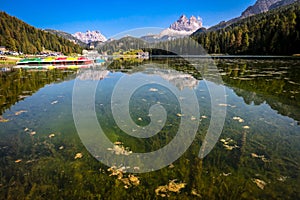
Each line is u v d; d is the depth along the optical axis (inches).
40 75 595.8
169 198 104.9
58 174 126.0
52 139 173.6
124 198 105.6
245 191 109.0
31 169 131.6
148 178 121.3
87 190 111.8
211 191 109.4
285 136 172.7
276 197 104.8
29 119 221.5
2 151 154.2
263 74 511.2
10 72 694.5
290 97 289.1
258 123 201.2
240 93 321.7
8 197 107.3
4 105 274.8
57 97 319.3
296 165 131.9
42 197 107.2
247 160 138.3
